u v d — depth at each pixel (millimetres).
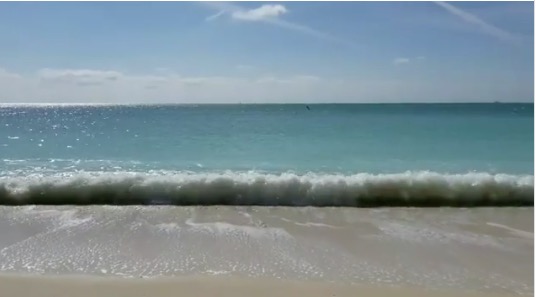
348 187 7832
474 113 44188
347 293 4191
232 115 45344
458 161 12914
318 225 6430
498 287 4375
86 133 22141
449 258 5129
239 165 12352
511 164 12289
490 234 6004
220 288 4270
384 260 5062
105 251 5289
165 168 11781
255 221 6629
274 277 4566
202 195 7836
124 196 7824
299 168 11836
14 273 4609
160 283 4379
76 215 6891
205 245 5520
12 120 35812
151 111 64812
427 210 7320
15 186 7812
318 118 36594
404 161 12984
